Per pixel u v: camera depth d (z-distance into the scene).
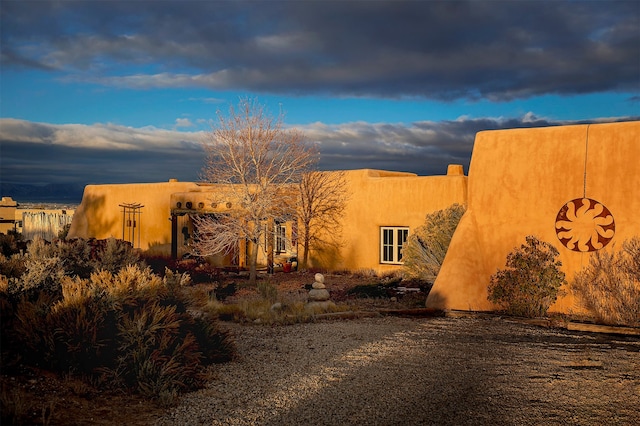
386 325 12.36
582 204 13.84
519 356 9.30
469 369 8.45
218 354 8.82
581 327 11.93
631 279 12.84
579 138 14.09
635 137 13.45
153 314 7.75
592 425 6.19
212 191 27.17
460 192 21.70
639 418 6.39
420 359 9.09
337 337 10.91
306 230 25.86
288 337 10.92
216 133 23.19
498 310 14.23
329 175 25.52
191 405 6.71
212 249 23.23
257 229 22.22
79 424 5.77
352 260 24.62
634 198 13.34
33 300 8.48
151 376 7.14
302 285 20.75
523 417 6.41
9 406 5.59
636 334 11.41
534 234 14.31
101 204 35.31
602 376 8.07
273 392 7.27
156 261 21.62
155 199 32.31
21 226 44.81
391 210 23.48
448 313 13.80
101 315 7.43
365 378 7.95
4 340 7.08
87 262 15.05
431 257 18.83
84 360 7.19
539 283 13.80
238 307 13.78
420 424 6.20
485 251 14.80
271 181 23.08
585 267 13.59
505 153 14.97
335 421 6.26
